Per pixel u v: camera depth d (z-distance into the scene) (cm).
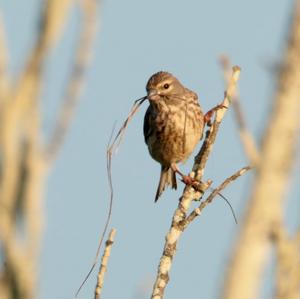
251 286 491
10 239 390
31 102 403
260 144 539
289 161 525
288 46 543
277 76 541
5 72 404
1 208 388
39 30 404
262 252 501
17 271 393
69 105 425
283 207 518
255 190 520
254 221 509
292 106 532
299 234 526
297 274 521
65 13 405
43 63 404
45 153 405
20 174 395
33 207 396
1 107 399
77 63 437
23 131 401
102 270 904
